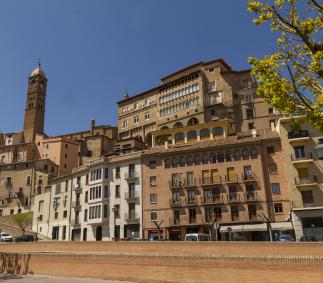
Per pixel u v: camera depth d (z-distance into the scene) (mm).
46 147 110125
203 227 56250
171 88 93562
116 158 68375
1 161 110375
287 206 52469
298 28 16641
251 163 56594
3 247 48406
